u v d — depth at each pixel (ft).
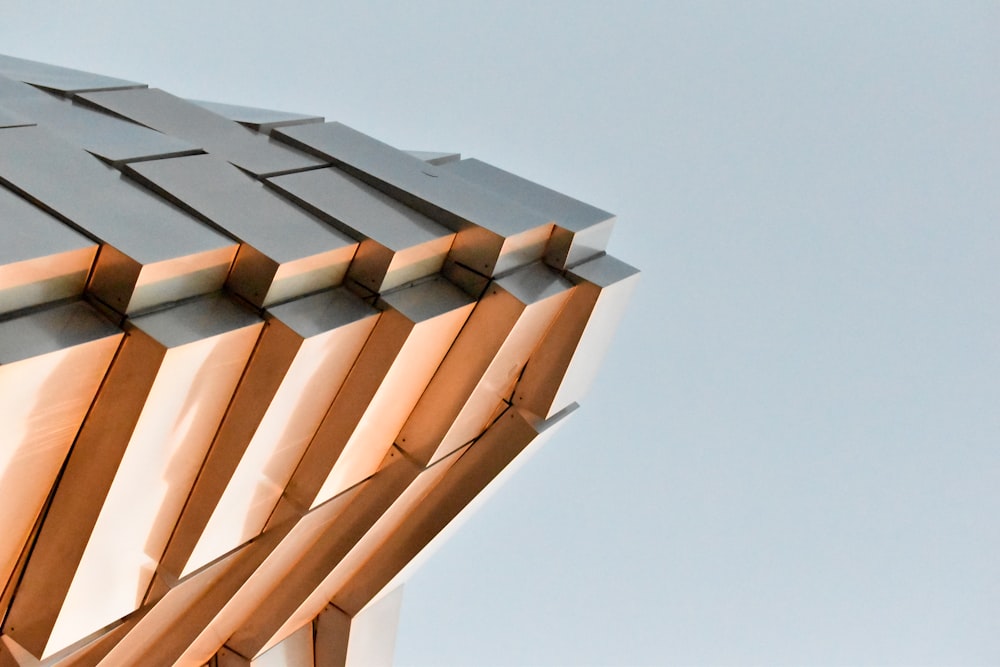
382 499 31.04
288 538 29.43
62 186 21.22
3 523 20.35
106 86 32.37
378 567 37.42
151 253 19.42
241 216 23.11
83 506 21.21
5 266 17.34
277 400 22.67
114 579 23.85
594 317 30.25
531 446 33.99
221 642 36.96
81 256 18.85
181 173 24.49
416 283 26.18
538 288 28.09
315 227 24.26
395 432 29.55
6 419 17.98
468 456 33.55
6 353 17.10
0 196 19.69
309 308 22.88
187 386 20.58
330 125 33.32
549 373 31.37
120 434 20.17
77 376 18.83
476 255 26.99
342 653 39.99
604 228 31.55
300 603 34.42
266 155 29.17
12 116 24.70
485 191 30.53
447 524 35.27
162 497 23.11
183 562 25.29
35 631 23.24
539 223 28.63
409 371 26.53
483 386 28.99
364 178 28.89
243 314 21.56
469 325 27.53
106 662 28.22
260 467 24.86
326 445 26.58
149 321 19.47
